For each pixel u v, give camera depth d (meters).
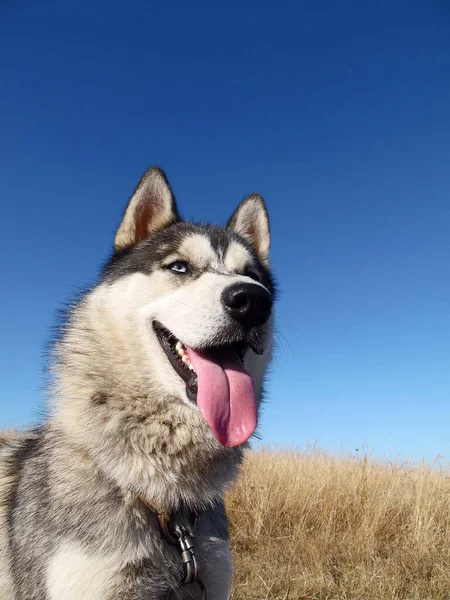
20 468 0.42
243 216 0.56
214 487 0.38
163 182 0.50
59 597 0.32
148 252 0.44
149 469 0.36
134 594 0.34
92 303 0.41
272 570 0.66
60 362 0.40
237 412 0.38
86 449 0.36
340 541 0.77
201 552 0.37
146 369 0.38
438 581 0.65
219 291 0.39
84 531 0.34
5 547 0.39
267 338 0.41
